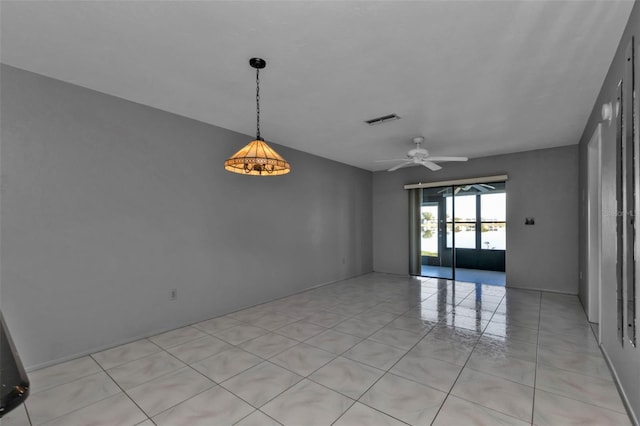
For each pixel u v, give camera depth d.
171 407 2.08
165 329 3.46
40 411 2.05
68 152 2.80
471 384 2.31
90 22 1.97
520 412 1.97
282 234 4.98
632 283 1.93
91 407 2.09
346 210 6.48
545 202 5.30
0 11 1.85
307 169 5.51
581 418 1.91
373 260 7.36
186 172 3.69
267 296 4.70
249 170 2.63
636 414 1.81
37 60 2.44
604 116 2.60
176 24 1.99
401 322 3.73
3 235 2.48
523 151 5.48
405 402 2.10
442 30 2.05
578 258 5.00
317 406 2.07
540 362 2.65
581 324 3.62
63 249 2.77
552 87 2.91
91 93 2.95
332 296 5.03
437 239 6.59
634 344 1.87
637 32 1.76
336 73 2.64
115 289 3.09
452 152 5.55
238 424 1.90
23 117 2.57
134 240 3.23
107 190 3.05
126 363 2.71
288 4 1.81
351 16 1.92
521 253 5.51
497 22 1.97
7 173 2.50
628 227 2.03
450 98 3.17
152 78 2.74
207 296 3.88
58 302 2.74
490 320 3.79
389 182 7.16
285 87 2.91
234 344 3.10
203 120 3.82
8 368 0.57
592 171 3.75
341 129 4.17
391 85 2.88
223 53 2.34
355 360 2.73
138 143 3.27
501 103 3.30
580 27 2.02
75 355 2.81
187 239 3.69
